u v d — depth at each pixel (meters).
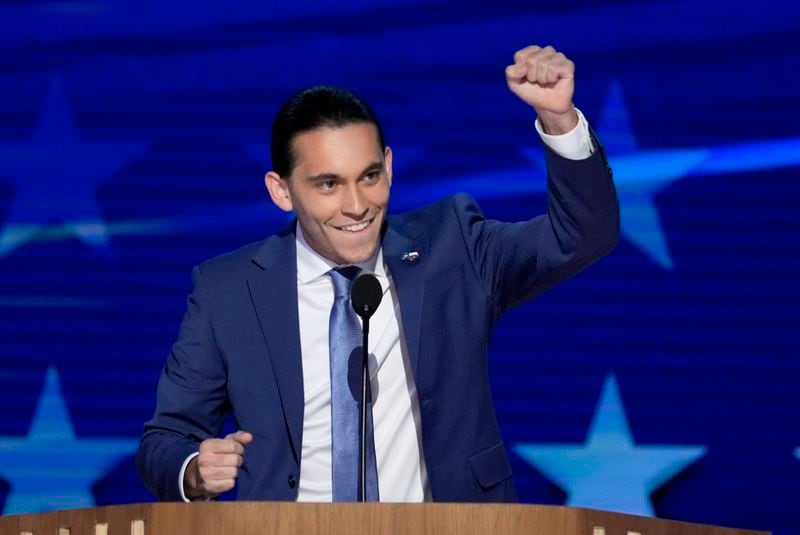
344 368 12.20
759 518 19.58
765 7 20.00
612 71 20.02
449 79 20.08
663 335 19.83
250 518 9.43
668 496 19.64
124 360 19.91
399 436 12.20
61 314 19.91
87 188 20.03
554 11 20.06
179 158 20.08
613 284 19.89
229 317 12.63
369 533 9.36
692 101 19.95
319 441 12.23
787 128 19.95
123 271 19.97
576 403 19.78
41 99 20.08
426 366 12.23
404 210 19.91
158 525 9.59
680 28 20.03
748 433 19.69
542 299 19.94
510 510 9.36
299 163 11.96
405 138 20.02
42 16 20.19
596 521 9.52
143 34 20.19
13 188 19.97
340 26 20.20
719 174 19.91
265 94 20.17
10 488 19.67
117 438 19.78
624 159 19.95
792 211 19.91
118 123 20.09
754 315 19.84
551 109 11.53
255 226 20.05
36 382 19.81
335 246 12.05
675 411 19.73
